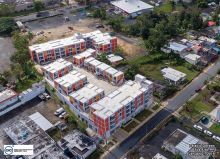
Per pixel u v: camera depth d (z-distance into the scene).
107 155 140.88
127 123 158.62
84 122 160.62
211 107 166.25
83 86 180.12
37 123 156.25
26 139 146.50
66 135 149.12
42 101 175.88
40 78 193.50
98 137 150.75
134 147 144.38
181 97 175.38
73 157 139.88
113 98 157.50
